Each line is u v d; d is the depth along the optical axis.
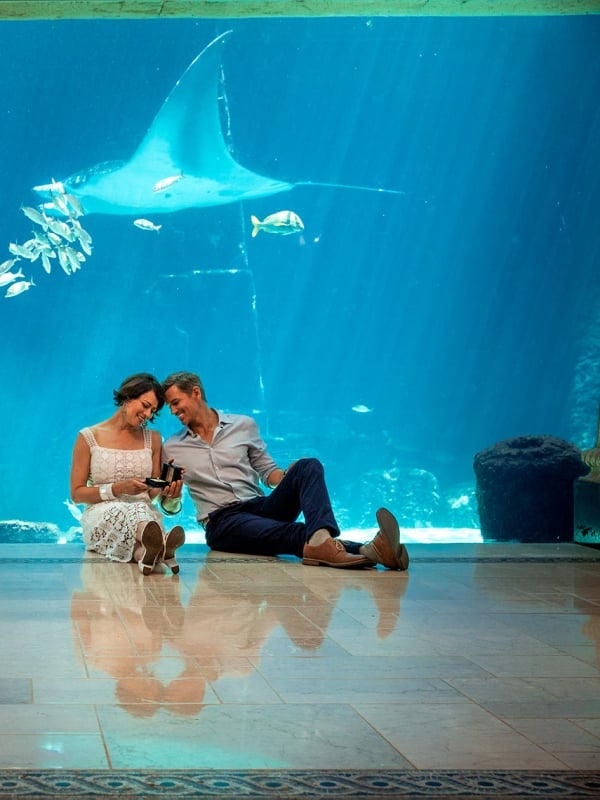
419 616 4.24
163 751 2.36
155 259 24.80
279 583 5.16
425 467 26.36
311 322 26.34
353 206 25.88
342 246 26.03
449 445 26.44
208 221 24.88
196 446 6.55
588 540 7.11
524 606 4.52
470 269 25.98
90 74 23.61
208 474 6.52
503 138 25.14
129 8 13.33
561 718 2.71
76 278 24.61
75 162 24.14
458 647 3.61
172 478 6.12
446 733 2.55
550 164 25.19
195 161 23.67
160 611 4.27
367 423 26.52
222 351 25.91
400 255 26.14
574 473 9.36
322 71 24.81
